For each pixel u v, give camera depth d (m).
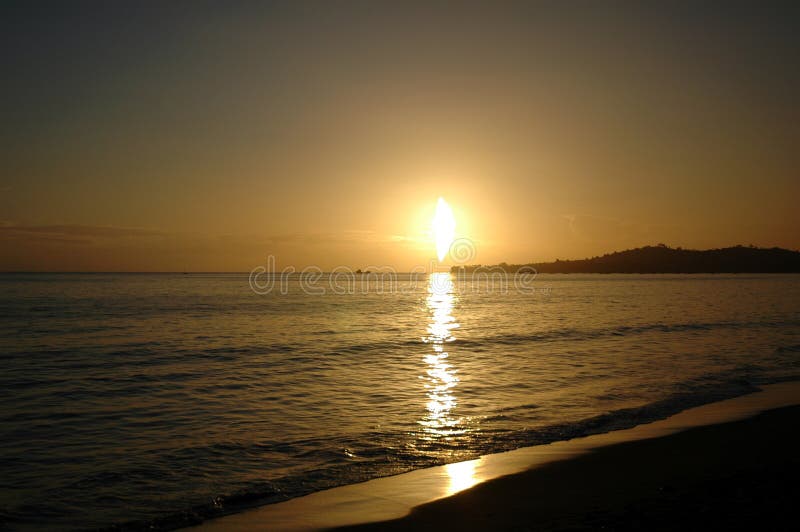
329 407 16.25
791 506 8.21
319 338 33.59
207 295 87.56
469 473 10.55
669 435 12.98
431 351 28.48
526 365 24.02
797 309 61.12
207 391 18.52
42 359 25.08
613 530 7.59
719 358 25.94
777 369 22.78
